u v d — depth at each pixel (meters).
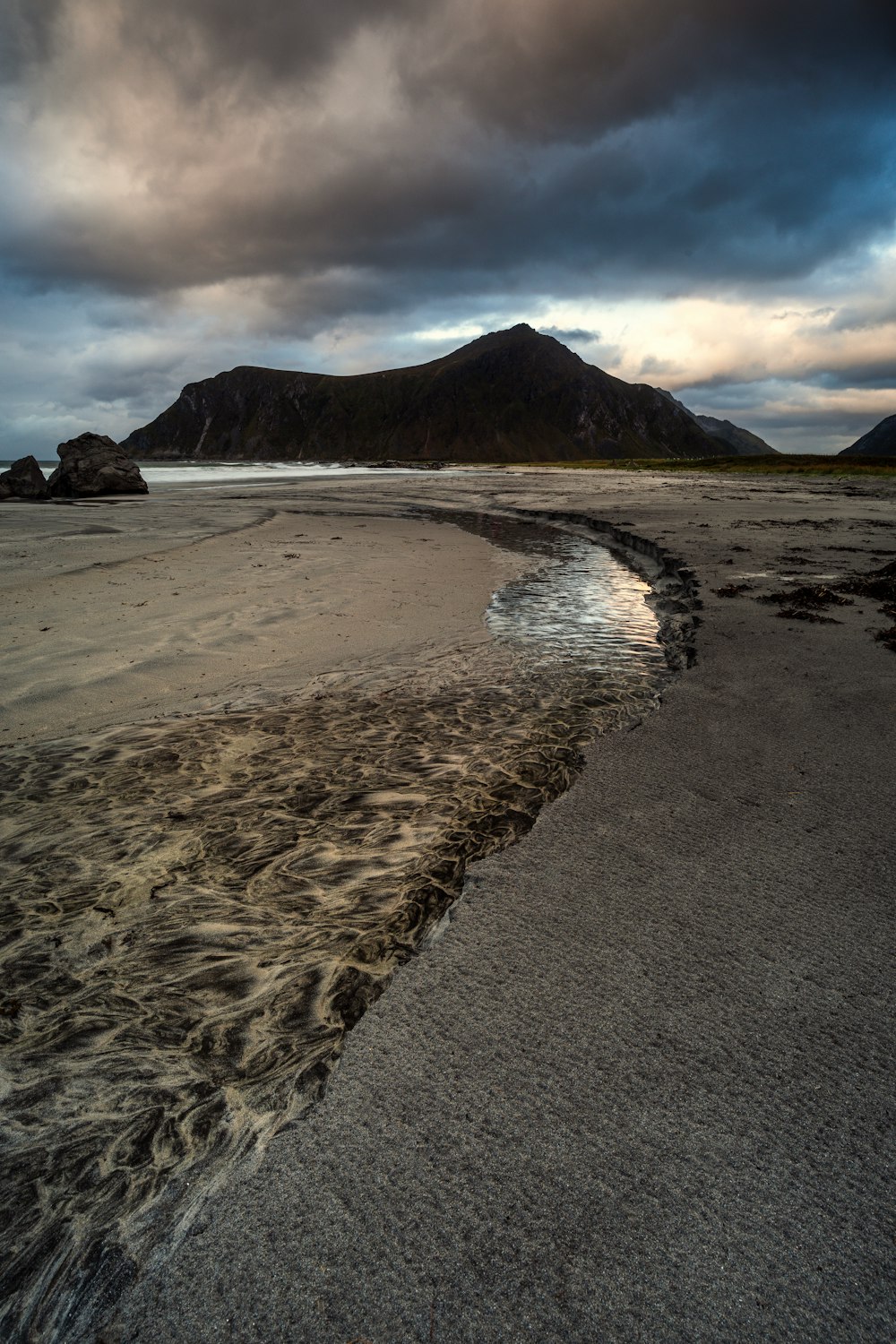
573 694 6.54
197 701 6.27
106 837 4.02
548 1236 1.78
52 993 2.80
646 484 40.34
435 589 11.35
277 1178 1.96
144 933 3.18
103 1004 2.73
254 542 16.05
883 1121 2.08
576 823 3.93
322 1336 1.59
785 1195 1.87
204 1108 2.22
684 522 19.53
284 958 2.99
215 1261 1.76
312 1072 2.35
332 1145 2.05
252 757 5.12
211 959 2.99
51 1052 2.49
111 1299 1.69
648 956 2.82
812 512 22.50
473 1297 1.65
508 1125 2.09
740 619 8.64
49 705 6.07
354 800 4.46
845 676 6.36
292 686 6.69
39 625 8.44
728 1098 2.16
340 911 3.32
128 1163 2.04
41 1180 2.00
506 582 12.23
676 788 4.32
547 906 3.17
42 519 20.48
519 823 4.11
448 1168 1.96
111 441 34.44
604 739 5.14
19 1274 1.76
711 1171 1.94
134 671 6.97
